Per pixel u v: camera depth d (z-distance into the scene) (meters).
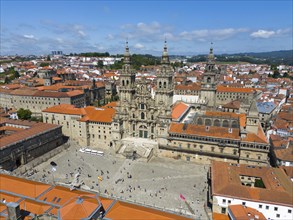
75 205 64.50
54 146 156.75
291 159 118.50
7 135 138.25
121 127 156.38
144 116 154.75
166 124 142.50
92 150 149.88
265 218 78.88
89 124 164.00
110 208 71.69
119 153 144.88
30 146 137.25
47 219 68.44
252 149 125.44
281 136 150.75
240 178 101.31
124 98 158.12
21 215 68.69
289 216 81.00
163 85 147.75
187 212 94.25
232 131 134.00
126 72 154.50
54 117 174.00
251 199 83.38
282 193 84.44
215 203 87.94
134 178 121.12
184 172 127.31
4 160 120.62
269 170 103.12
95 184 114.94
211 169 105.62
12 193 78.94
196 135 135.75
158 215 66.56
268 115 199.50
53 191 78.00
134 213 67.88
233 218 77.88
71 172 125.94
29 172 124.44
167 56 147.75
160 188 112.12
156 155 147.38
